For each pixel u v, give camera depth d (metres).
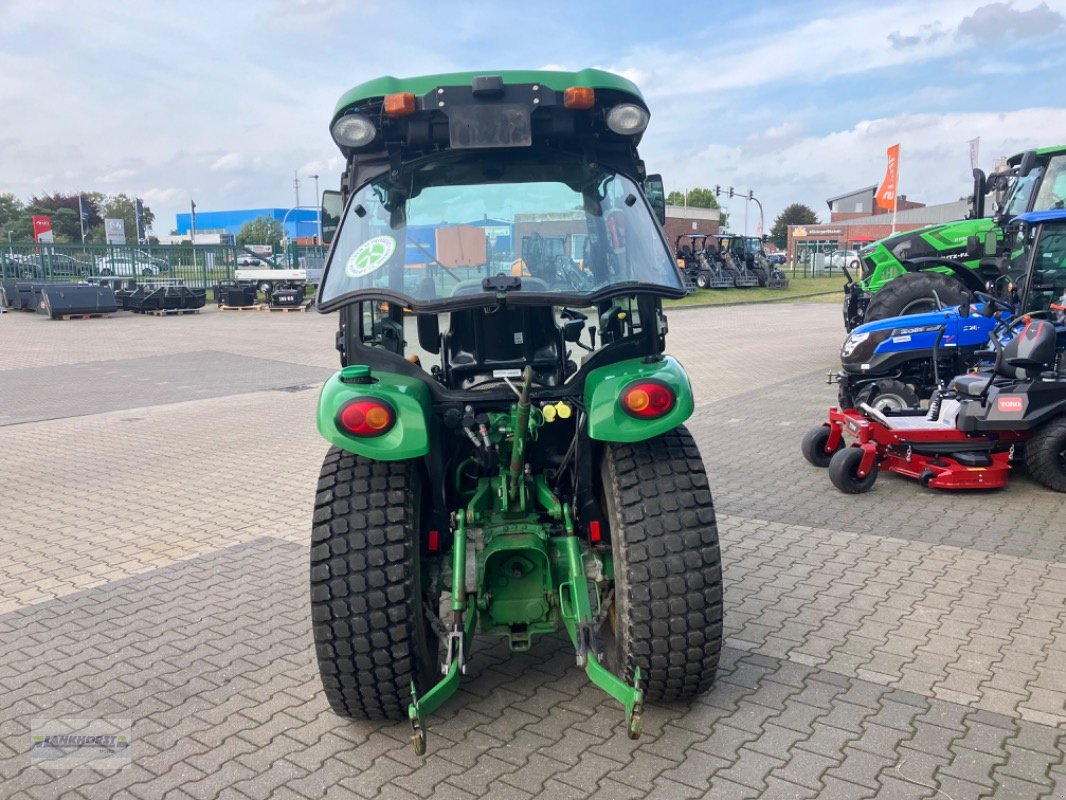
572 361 3.77
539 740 3.39
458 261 3.58
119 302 27.44
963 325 7.71
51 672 4.14
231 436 9.64
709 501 3.31
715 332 19.88
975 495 6.38
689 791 3.04
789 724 3.43
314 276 30.16
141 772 3.29
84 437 9.76
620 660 3.41
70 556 5.82
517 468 3.30
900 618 4.35
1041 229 8.41
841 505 6.27
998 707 3.50
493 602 3.41
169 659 4.23
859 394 7.88
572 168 3.72
